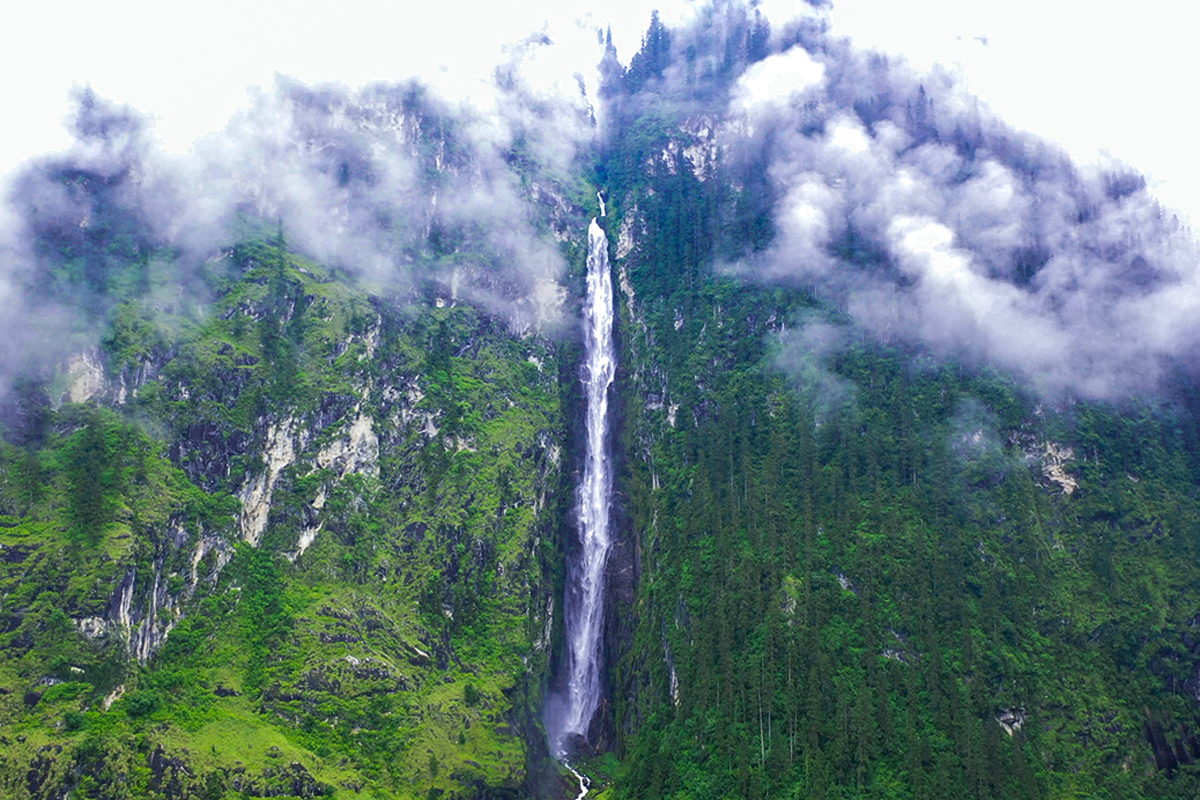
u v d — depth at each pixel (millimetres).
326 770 164750
